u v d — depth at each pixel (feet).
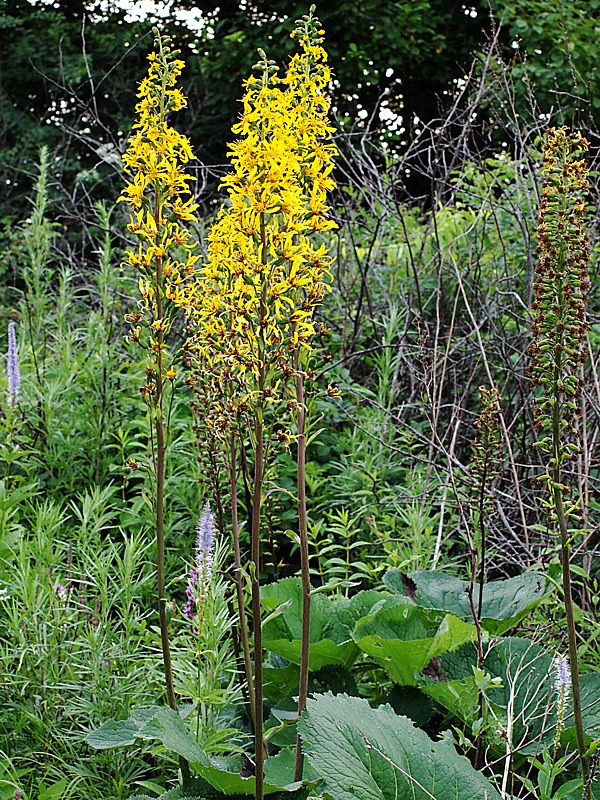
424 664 11.25
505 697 11.20
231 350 8.10
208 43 44.86
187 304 8.91
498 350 17.75
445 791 8.21
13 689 11.22
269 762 10.05
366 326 22.29
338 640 12.61
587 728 10.27
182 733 8.82
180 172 8.72
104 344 18.89
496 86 23.84
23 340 21.62
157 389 8.86
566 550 8.38
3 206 42.09
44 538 12.86
